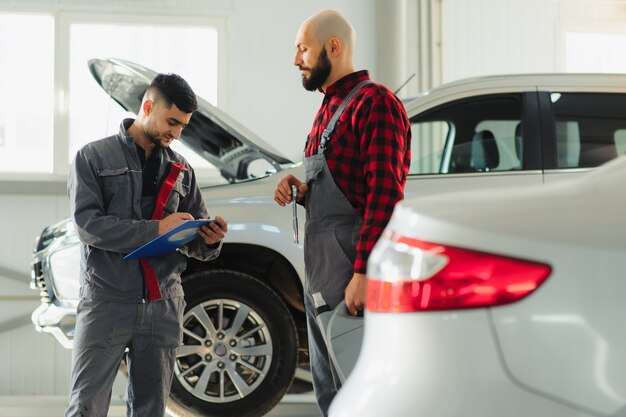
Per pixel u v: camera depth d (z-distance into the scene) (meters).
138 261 3.11
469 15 8.43
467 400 1.60
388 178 2.90
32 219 7.67
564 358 1.57
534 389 1.57
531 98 4.89
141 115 3.16
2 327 7.58
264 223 4.67
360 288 2.86
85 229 3.01
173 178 3.19
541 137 4.85
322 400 3.24
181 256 3.23
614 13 8.68
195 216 3.33
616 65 8.71
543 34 8.55
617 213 1.62
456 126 4.87
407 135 3.11
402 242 1.73
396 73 8.10
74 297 4.56
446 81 8.40
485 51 8.45
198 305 4.70
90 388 3.07
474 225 1.66
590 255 1.58
